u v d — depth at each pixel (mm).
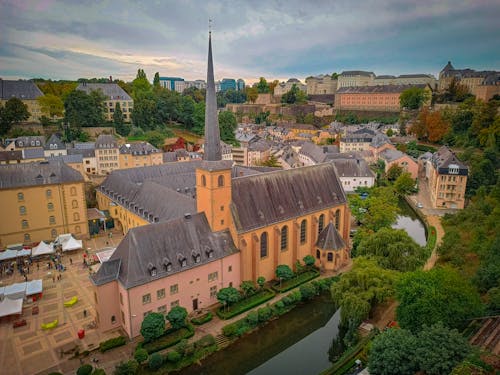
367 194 153875
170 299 70625
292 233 90438
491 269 70625
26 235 105125
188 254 73062
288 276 84000
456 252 90438
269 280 88000
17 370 59656
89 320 72375
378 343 50875
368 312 68125
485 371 41719
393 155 185750
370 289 67688
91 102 198125
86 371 56812
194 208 84188
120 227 119750
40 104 193125
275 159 192000
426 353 45500
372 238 83000
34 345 65438
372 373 49750
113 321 69500
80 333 66938
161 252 70250
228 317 73188
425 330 49688
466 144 182250
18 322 70750
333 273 92812
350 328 66250
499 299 61250
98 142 165875
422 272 61156
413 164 178500
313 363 66688
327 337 73562
